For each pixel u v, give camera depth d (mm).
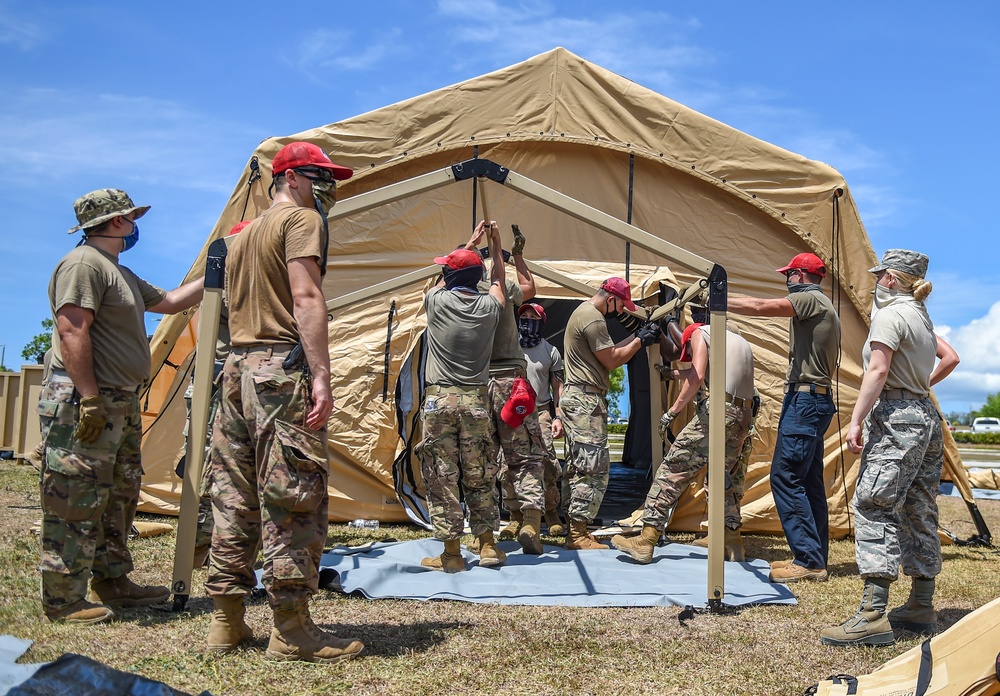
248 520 3639
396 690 3289
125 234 4391
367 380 7688
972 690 2652
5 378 12977
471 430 5680
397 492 7379
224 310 5586
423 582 5207
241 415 3568
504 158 7844
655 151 7730
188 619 4199
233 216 7441
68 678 2953
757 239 7762
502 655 3742
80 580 4105
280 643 3568
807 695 3189
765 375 7707
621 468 13312
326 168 3781
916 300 4395
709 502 4688
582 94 7770
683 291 6758
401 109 7691
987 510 10141
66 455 4035
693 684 3447
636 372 12664
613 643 3967
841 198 7633
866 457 4254
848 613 4652
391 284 6898
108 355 4176
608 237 7883
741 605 4758
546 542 6996
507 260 6980
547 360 7422
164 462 7594
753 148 7688
